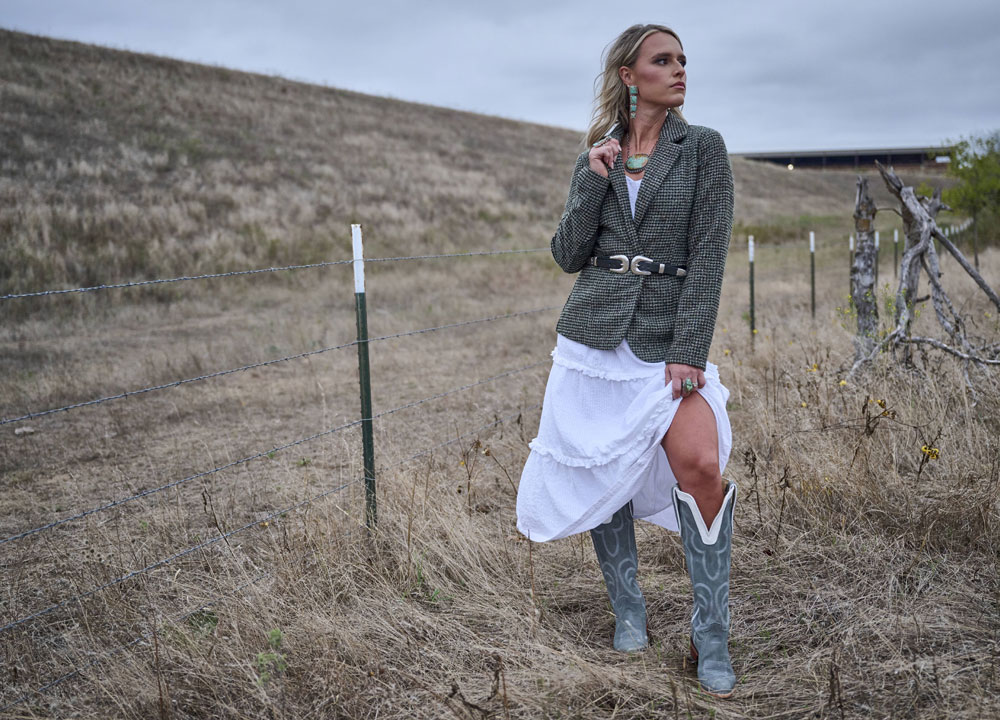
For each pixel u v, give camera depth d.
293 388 7.20
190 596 2.83
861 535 2.99
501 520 3.46
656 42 2.27
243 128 27.88
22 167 18.45
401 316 11.95
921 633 2.32
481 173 31.81
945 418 3.79
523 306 12.91
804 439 3.79
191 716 2.21
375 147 31.12
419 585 2.90
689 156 2.26
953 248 4.99
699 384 2.19
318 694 2.26
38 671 2.47
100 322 11.45
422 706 2.19
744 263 19.98
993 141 17.92
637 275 2.28
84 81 26.66
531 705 2.12
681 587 2.81
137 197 18.58
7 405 6.63
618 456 2.25
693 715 2.05
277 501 4.01
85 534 3.67
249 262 16.78
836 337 5.79
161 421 6.08
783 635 2.43
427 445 4.89
